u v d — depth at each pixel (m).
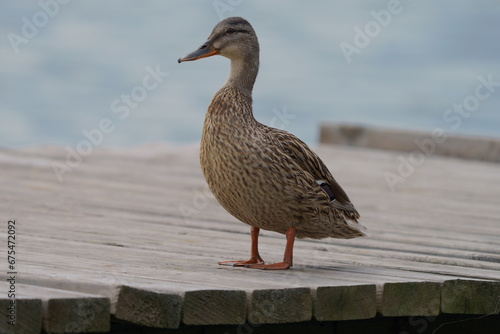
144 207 10.70
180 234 8.82
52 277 5.96
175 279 6.19
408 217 10.63
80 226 9.00
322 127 18.61
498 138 16.70
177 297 5.48
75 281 5.81
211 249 8.00
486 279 6.95
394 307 6.32
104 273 6.27
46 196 11.16
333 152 17.12
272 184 6.84
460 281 6.57
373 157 16.67
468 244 8.74
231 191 6.95
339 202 7.27
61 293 5.35
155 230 9.00
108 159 14.96
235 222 9.81
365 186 13.38
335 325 6.68
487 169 15.67
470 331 7.13
